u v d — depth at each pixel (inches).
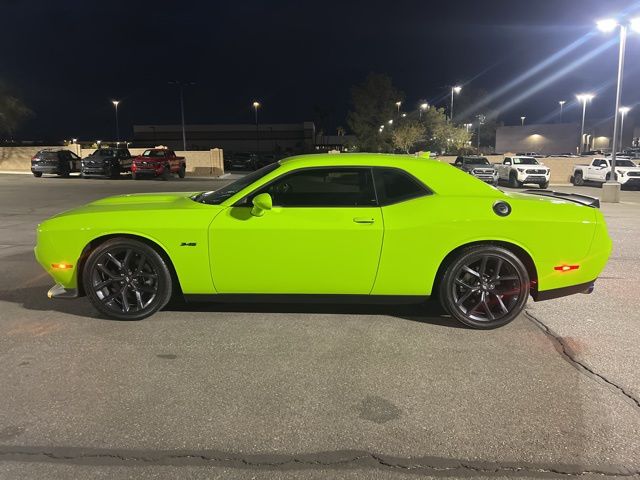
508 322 184.2
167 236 179.0
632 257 322.7
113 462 107.3
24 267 280.4
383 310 206.1
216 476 103.1
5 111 1603.1
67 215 188.9
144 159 1135.6
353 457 109.7
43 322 190.2
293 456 109.8
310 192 182.5
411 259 177.6
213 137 4252.0
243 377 146.4
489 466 106.8
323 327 186.7
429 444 114.3
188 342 171.8
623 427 121.0
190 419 123.9
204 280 182.1
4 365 153.1
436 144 2605.8
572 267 181.3
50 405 130.0
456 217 176.4
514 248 181.8
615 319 199.0
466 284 182.9
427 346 169.9
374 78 2696.9
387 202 180.2
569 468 106.1
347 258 177.5
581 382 144.3
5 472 103.9
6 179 1111.6
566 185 1242.0
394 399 134.3
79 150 1546.5
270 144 4284.0
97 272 187.9
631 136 3068.4
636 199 860.6
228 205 181.5
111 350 164.9
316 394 136.7
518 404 131.8
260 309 205.9
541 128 3223.4
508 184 1173.7
